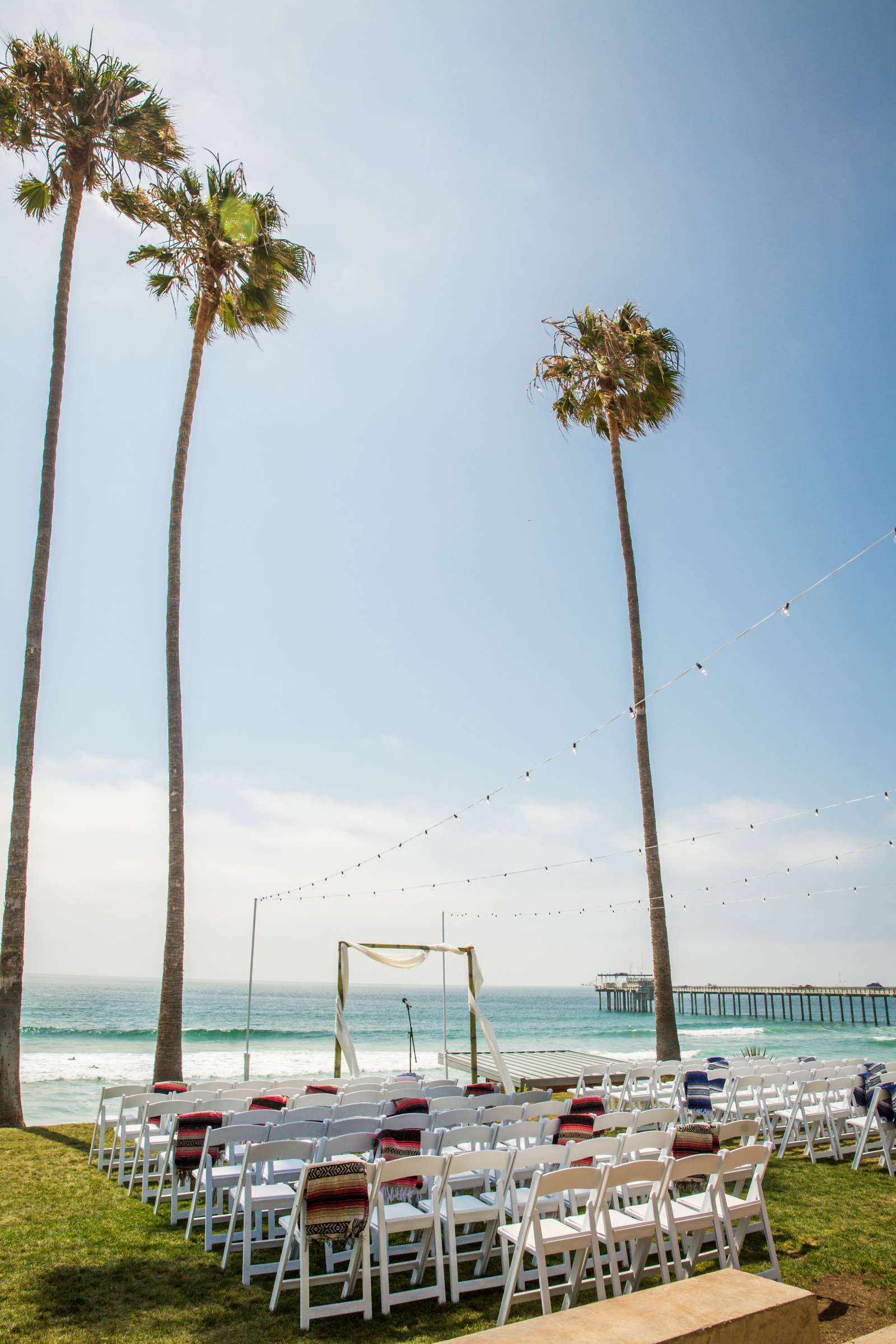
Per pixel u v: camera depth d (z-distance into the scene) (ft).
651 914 44.70
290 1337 12.56
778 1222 18.16
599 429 55.83
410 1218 14.34
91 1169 23.41
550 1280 15.26
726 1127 16.99
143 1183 20.40
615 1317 7.09
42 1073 79.15
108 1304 13.69
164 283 47.50
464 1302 14.26
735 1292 7.70
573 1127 18.21
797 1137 27.58
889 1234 17.35
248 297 48.24
